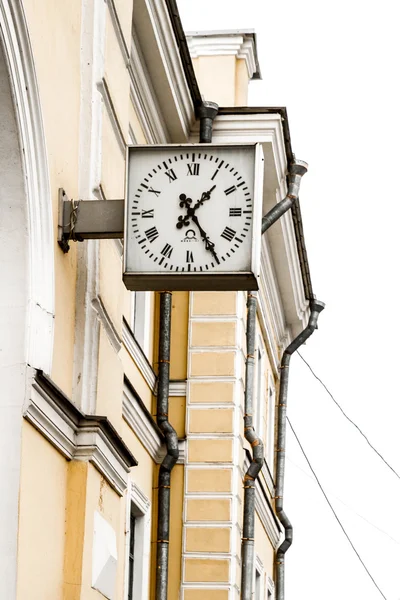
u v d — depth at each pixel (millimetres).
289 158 18156
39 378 9195
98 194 10664
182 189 9781
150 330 16641
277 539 23234
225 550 16766
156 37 14914
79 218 9883
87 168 10609
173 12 14836
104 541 10484
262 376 20859
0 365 9125
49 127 9727
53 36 9977
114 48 11305
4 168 9266
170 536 16891
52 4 9969
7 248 9312
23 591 8984
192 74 16141
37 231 9445
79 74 10750
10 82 9008
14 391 9070
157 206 9773
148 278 9672
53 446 9672
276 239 19812
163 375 16641
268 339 21672
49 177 9578
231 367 17391
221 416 17234
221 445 17125
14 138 9195
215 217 9703
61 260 9883
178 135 16969
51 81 9859
